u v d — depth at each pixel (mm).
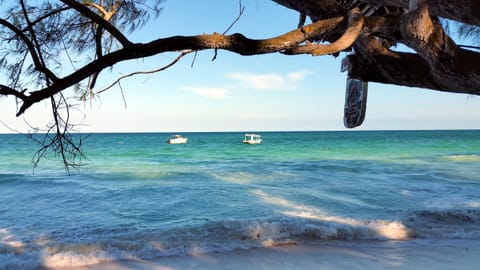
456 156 25609
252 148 39344
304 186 11875
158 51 1785
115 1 2678
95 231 6414
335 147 40031
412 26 2193
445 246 4848
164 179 13820
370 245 4973
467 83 2449
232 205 8766
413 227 5863
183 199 9594
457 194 10336
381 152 31547
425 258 4312
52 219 7449
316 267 4055
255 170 16891
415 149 35594
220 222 6027
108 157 26469
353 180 13422
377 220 6395
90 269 4137
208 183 12633
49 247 4945
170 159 24969
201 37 1810
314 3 2492
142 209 8445
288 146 43031
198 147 41750
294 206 8609
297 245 5000
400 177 14328
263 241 5184
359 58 2951
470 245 4895
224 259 4422
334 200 9336
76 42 2621
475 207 8258
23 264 4250
